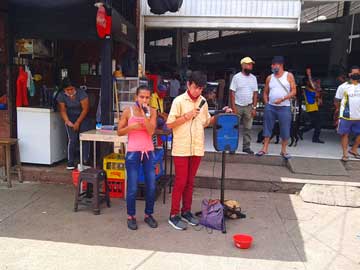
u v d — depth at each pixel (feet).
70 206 15.88
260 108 32.58
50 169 19.47
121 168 16.94
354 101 19.30
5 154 19.27
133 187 13.56
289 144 24.48
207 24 23.71
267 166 20.47
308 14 40.24
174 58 35.88
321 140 26.32
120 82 19.61
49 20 18.56
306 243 12.91
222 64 64.08
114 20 17.71
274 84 19.69
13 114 19.67
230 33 53.01
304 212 15.83
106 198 15.92
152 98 20.36
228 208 14.73
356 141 20.43
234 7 23.38
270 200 17.17
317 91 25.61
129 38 21.54
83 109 19.15
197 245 12.51
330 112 30.55
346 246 12.75
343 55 37.58
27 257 11.42
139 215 15.14
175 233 13.41
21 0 18.31
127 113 13.66
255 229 13.97
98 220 14.43
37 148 19.74
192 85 13.17
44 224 13.93
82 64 23.91
